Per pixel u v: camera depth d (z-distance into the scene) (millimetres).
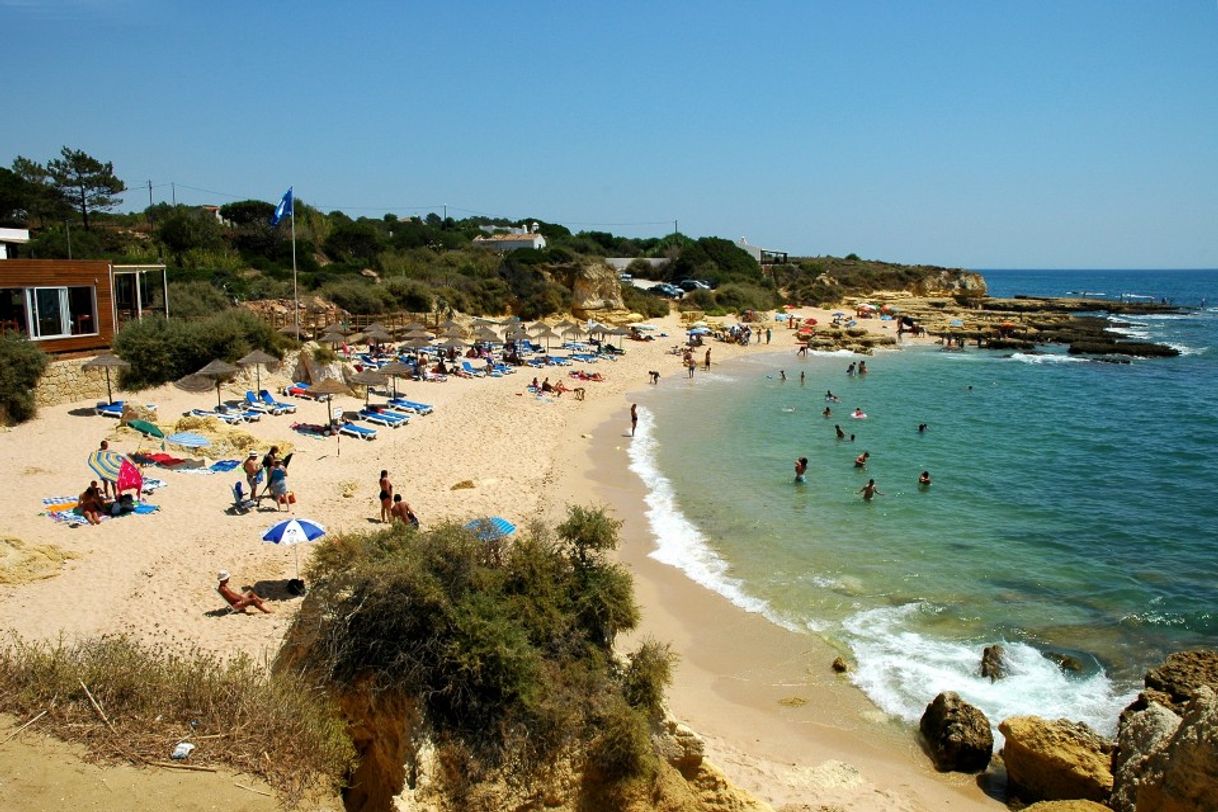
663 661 10711
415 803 8836
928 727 14195
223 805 8133
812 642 17375
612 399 44875
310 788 8742
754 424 39781
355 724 9992
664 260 107562
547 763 9414
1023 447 36250
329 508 22156
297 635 10938
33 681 9391
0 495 21359
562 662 10359
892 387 53000
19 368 28203
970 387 53438
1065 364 65875
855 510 26344
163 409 31094
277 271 62875
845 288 119125
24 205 63219
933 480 30250
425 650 9781
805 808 11797
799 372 59094
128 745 8727
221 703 9367
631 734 9352
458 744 9352
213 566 17625
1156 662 16672
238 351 35719
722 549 22578
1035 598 19750
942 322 90938
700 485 28781
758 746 13727
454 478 26219
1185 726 9758
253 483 21906
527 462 29203
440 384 43375
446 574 10547
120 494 20719
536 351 58562
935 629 18078
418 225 116812
